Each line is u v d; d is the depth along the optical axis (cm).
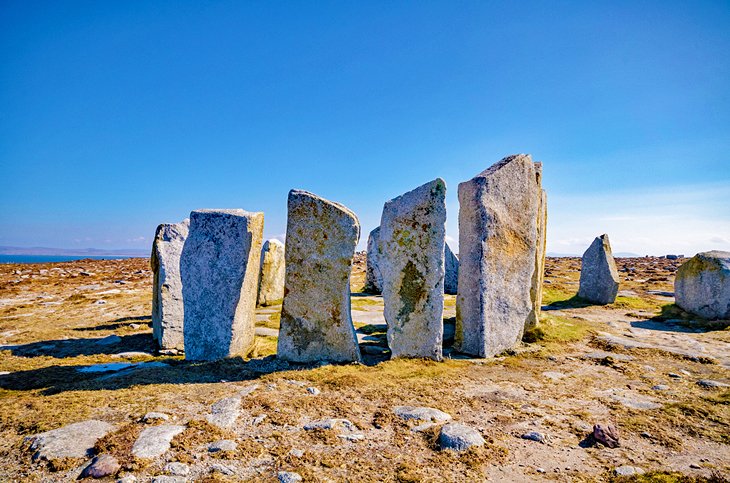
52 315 1139
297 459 347
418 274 683
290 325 659
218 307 666
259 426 407
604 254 1368
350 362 649
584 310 1257
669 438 414
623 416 470
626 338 894
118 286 1984
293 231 658
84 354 716
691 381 608
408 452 369
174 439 365
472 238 741
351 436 392
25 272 2786
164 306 756
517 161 779
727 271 1045
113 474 310
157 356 711
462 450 372
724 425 448
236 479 313
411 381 567
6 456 335
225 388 516
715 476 334
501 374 626
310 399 482
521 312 778
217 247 679
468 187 756
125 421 404
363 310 1256
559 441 405
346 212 655
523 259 782
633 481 326
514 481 329
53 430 376
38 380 550
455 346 762
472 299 736
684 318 1086
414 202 688
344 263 657
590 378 619
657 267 3080
